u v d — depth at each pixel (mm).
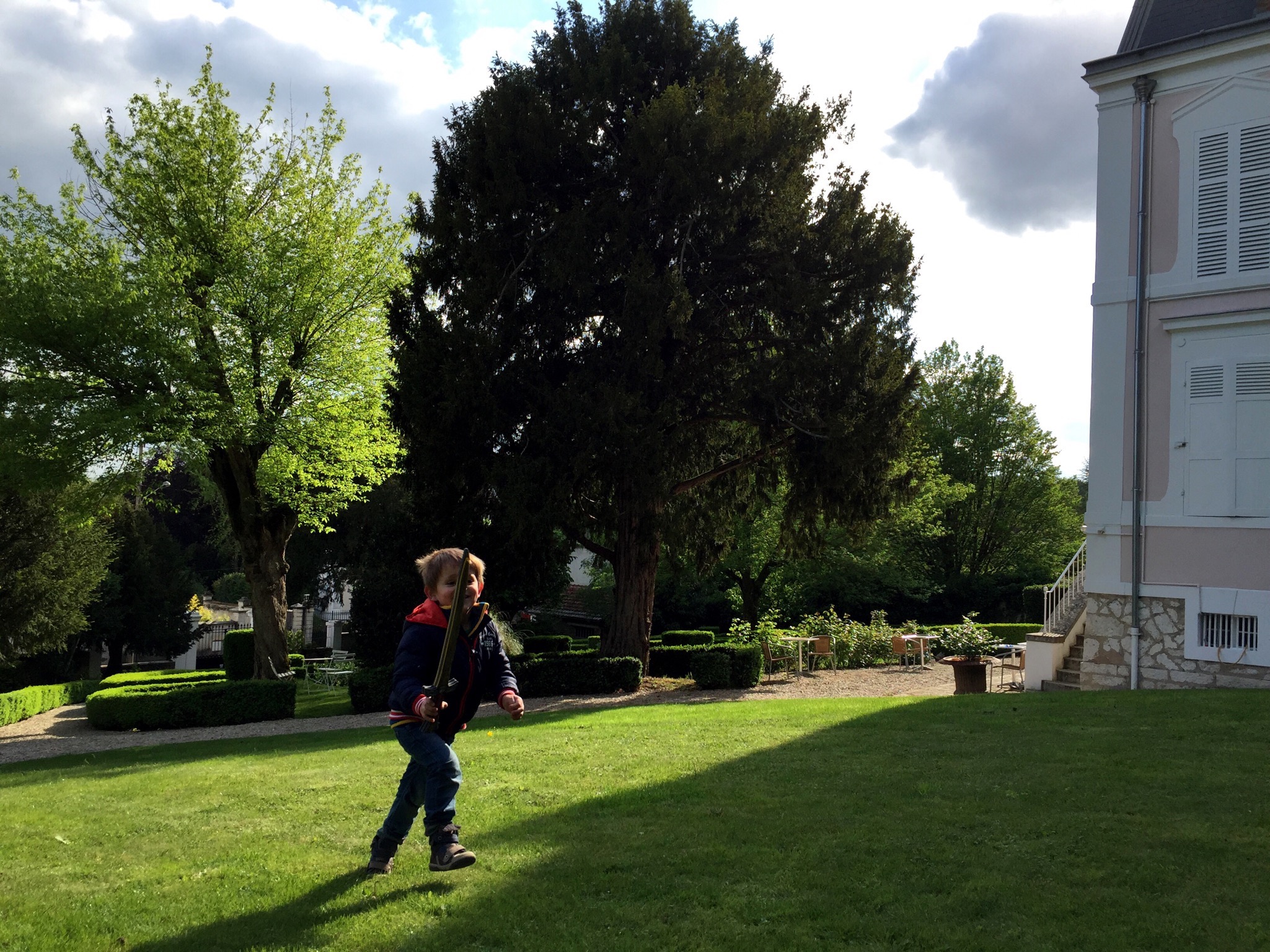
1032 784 5898
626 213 17328
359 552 34062
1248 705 9523
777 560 36812
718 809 5344
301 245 20719
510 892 3869
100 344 17969
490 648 4047
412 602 19422
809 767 6680
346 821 5289
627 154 17609
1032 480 47062
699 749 7785
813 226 18906
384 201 22688
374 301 21875
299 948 3293
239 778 7398
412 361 17703
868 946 3299
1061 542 46625
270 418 20500
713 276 18391
